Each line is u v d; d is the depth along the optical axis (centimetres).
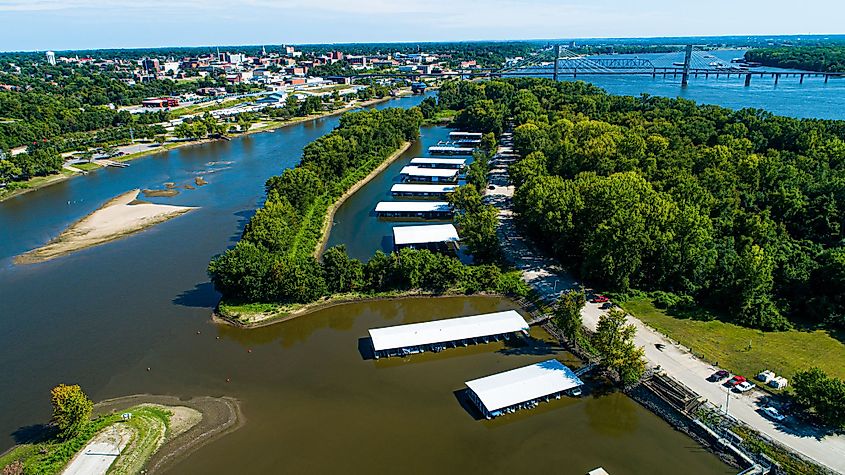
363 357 12169
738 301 12988
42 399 10925
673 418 10025
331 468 9119
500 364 11862
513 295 14662
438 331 12356
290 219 18538
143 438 9694
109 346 12706
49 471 8856
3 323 13725
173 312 14150
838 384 9325
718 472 8956
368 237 19288
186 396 10950
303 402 10725
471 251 16525
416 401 10706
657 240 14075
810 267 13575
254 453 9450
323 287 14338
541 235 17488
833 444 9088
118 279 16075
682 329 12556
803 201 17000
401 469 9081
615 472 8975
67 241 19112
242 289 14050
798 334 12281
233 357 12219
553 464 9162
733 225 15988
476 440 9700
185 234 19625
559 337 12725
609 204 15350
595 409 10469
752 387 10425
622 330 11525
